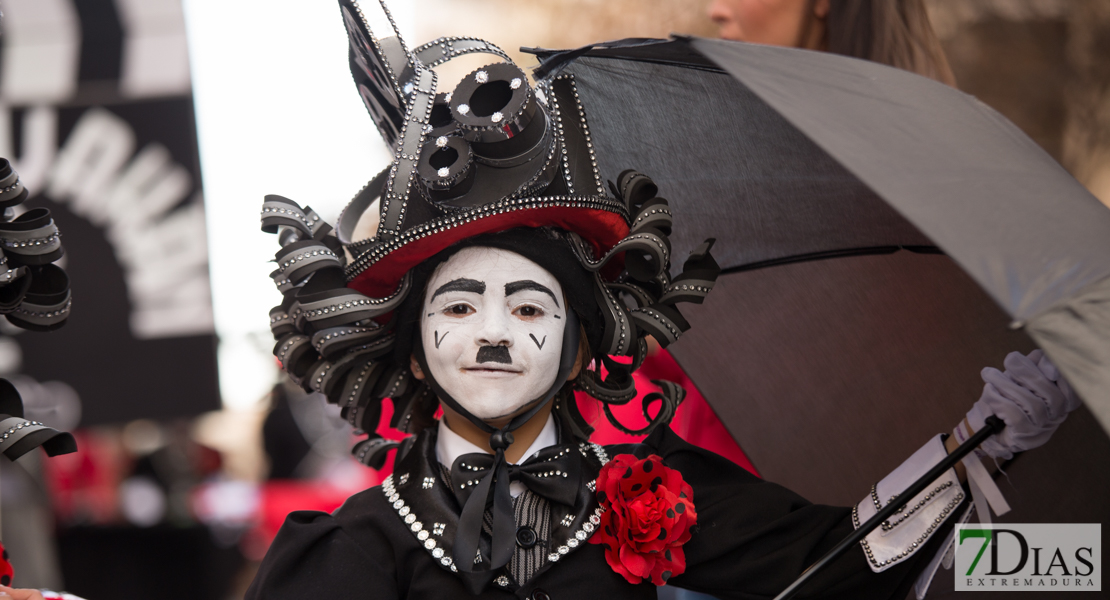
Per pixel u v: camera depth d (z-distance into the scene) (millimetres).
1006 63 5488
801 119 1440
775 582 1854
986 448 1773
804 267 2316
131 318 3717
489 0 5402
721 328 2379
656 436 2092
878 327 2309
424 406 2016
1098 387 1262
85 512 5746
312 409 6020
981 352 2215
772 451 2422
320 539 1818
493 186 1838
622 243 1880
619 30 5262
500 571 1764
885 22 2625
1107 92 5445
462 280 1809
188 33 3654
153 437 6164
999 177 1459
